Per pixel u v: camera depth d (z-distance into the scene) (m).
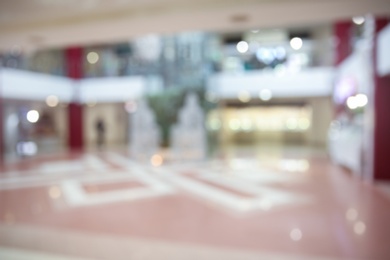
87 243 3.47
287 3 3.15
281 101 17.77
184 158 10.98
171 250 3.29
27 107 14.73
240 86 15.01
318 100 16.45
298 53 15.48
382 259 3.09
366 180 7.15
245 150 14.27
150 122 12.21
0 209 4.89
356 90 8.16
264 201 5.41
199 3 3.31
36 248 3.31
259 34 16.77
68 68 16.14
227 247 3.38
